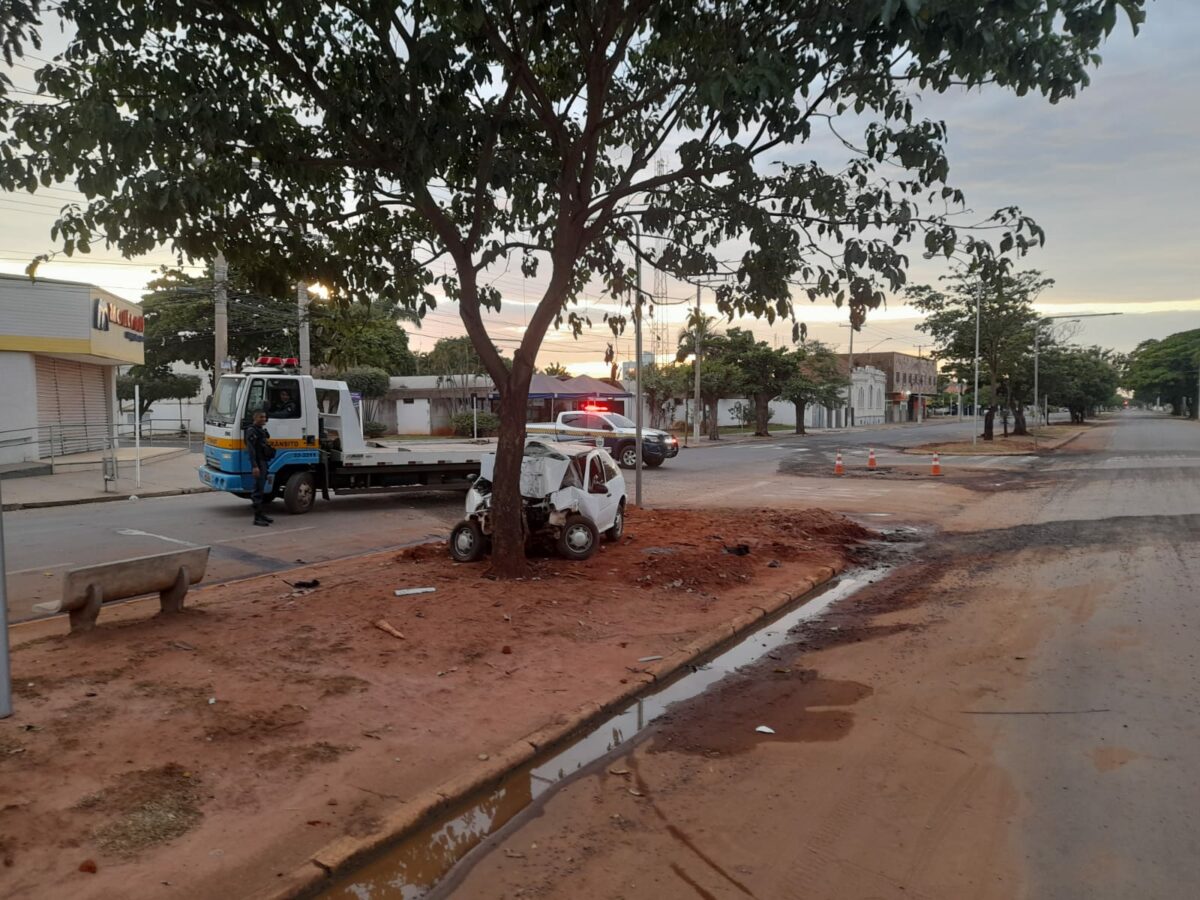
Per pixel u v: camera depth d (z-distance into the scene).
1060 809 4.08
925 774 4.54
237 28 7.18
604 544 11.59
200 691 5.39
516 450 8.91
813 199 7.46
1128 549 10.92
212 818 3.87
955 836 3.86
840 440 47.25
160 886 3.31
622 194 8.37
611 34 7.66
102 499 17.22
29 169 6.85
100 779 4.14
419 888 3.54
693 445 41.53
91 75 7.52
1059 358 51.12
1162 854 3.64
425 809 4.07
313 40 7.81
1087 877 3.48
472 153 8.76
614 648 6.85
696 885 3.50
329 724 5.02
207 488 19.38
